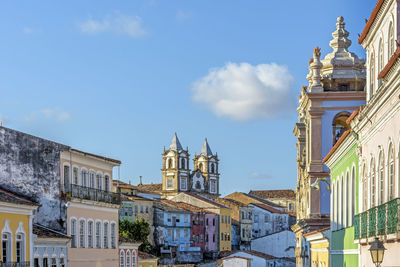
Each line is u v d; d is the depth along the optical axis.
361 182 26.64
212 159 196.75
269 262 118.81
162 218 119.75
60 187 47.16
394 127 20.61
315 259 45.03
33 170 45.69
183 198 137.62
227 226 138.12
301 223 51.94
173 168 183.50
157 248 117.81
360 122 25.11
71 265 47.06
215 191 196.62
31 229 38.84
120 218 111.12
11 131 44.50
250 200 160.12
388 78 19.53
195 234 127.62
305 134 56.03
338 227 34.31
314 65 50.12
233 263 113.25
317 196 49.62
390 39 22.77
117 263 56.03
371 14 24.02
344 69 50.34
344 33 51.69
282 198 176.50
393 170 21.06
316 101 49.69
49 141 46.75
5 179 44.22
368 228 23.75
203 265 124.06
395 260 20.19
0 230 35.31
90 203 50.72
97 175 54.03
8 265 35.44
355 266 28.53
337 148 31.80
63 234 46.12
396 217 19.52
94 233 51.62
